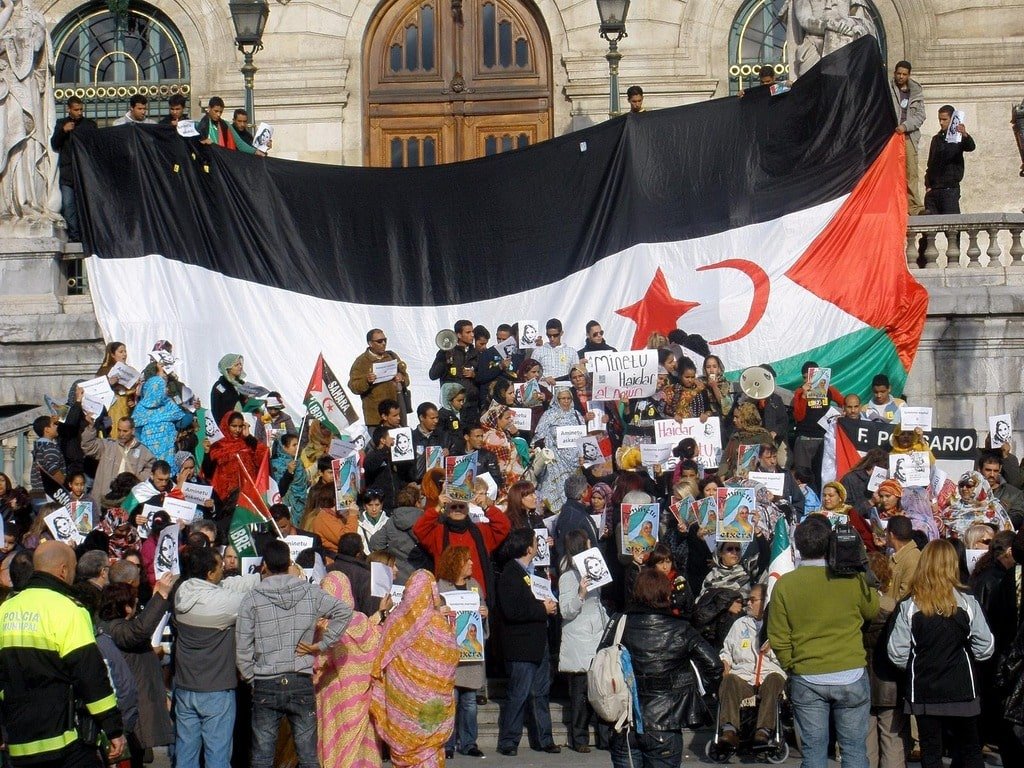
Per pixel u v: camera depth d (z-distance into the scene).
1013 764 11.39
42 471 16.53
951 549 11.50
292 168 19.41
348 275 19.38
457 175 19.44
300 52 25.33
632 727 11.07
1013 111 21.22
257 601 11.61
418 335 19.30
